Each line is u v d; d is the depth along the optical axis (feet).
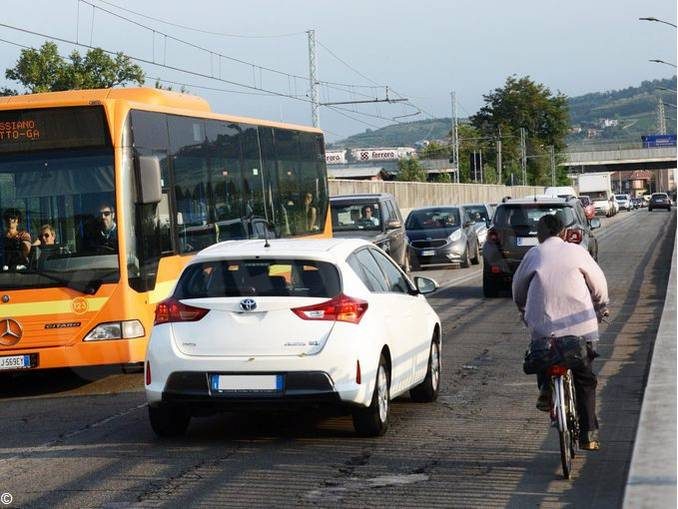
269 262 64.54
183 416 67.92
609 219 629.10
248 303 63.10
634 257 248.11
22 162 90.53
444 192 486.79
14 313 88.17
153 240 93.86
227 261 65.00
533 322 54.08
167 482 55.42
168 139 100.53
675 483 46.06
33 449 65.72
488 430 67.00
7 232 89.30
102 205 90.07
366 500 50.55
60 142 90.89
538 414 72.13
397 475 55.47
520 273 55.16
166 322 64.59
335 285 63.77
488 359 98.22
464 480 54.08
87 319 88.63
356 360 62.64
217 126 114.01
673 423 59.26
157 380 64.13
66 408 82.07
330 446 63.26
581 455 59.21
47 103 90.84
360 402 62.90
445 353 102.32
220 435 67.77
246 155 122.93
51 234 89.40
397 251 185.88
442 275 212.23
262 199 127.24
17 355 87.97
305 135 147.95
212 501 51.19
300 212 143.54
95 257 89.30
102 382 96.43
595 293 54.54
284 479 55.26
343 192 312.29
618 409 72.54
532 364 53.72
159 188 92.12
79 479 56.80
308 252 64.85
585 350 53.36
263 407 62.80
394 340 68.03
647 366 90.94
